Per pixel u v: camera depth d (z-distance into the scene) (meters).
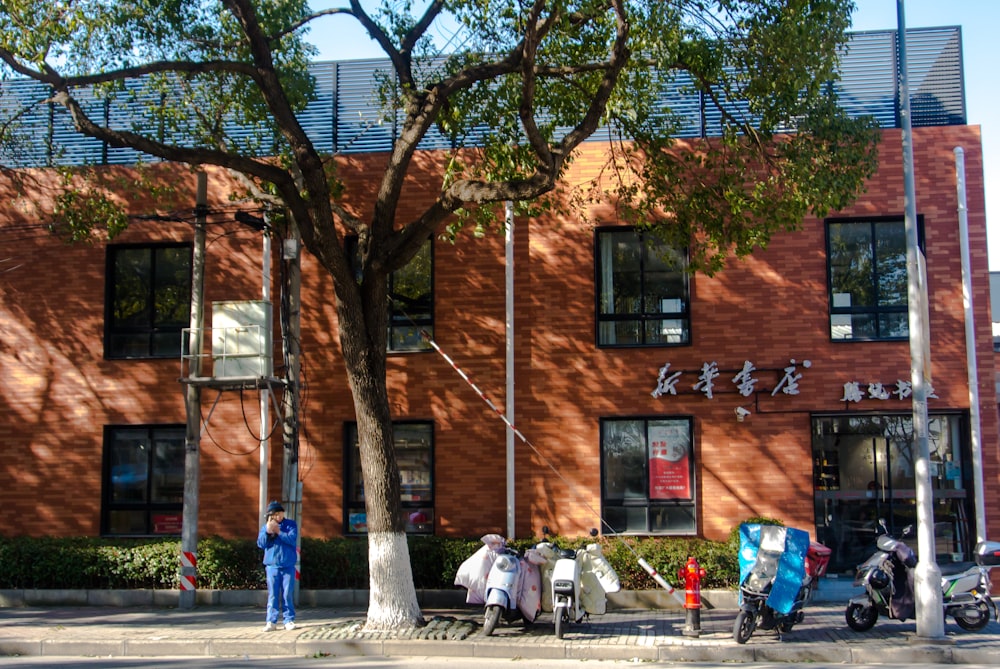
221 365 14.36
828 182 12.53
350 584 15.14
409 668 10.48
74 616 14.07
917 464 12.12
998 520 15.20
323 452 16.44
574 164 16.62
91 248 17.30
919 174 15.92
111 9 13.33
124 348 17.19
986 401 15.56
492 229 15.93
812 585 13.05
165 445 17.02
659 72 14.65
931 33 16.81
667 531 15.86
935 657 11.03
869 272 15.99
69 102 11.74
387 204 12.66
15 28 12.25
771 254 16.06
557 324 16.30
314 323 16.69
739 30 12.92
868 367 15.70
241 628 12.81
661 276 16.38
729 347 15.98
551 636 11.94
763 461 15.72
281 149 16.28
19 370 17.17
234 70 12.30
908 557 12.09
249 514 16.42
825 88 14.95
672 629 12.48
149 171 17.30
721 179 13.94
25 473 16.97
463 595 14.95
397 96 15.94
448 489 16.23
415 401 16.42
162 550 15.36
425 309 16.66
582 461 16.03
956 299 15.66
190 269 17.25
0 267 17.33
